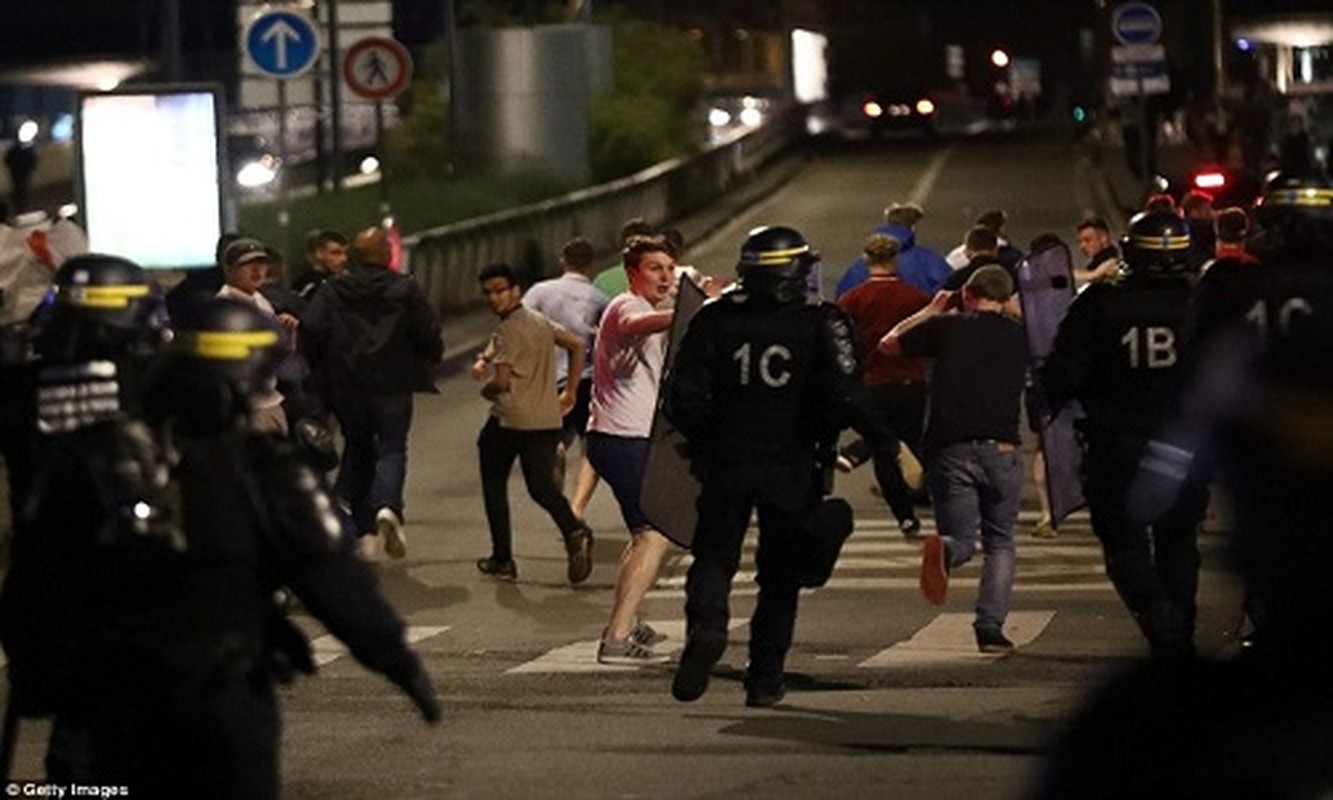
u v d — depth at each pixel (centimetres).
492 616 2066
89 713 856
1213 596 2002
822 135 12469
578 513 2325
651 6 11012
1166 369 1483
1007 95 14038
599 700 1627
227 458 844
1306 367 490
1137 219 1505
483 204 6091
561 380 2408
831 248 6794
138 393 881
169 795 848
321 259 2478
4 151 8262
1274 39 6638
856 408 1453
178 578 836
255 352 857
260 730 845
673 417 1480
